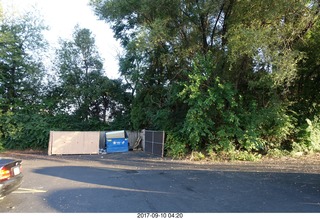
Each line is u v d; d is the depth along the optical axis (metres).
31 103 24.41
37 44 24.03
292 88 15.55
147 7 13.82
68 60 25.08
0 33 21.11
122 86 25.86
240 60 13.25
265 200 5.74
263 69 13.05
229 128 13.85
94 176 9.08
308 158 12.91
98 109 26.62
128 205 5.48
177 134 15.53
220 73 14.21
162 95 18.91
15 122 21.78
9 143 21.67
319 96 16.27
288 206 5.29
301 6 10.76
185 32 15.05
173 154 14.77
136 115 21.27
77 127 23.86
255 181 7.83
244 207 5.25
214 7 13.01
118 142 20.53
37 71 23.73
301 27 11.86
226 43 13.55
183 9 14.03
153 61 18.02
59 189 7.02
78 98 25.06
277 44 11.19
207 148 14.05
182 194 6.38
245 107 14.44
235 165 11.50
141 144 22.22
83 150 19.17
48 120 23.22
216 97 13.09
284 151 14.06
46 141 21.98
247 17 12.29
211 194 6.34
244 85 14.70
